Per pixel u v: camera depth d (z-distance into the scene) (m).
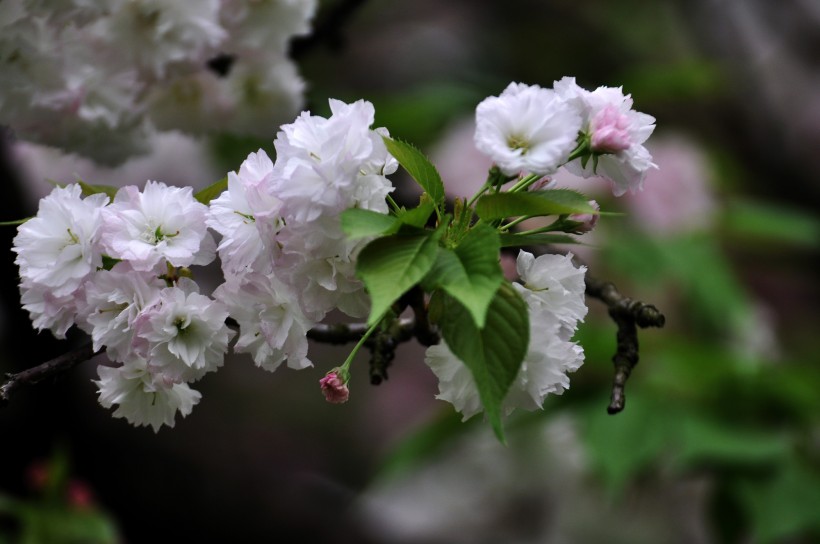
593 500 2.27
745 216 2.59
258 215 1.38
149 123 1.70
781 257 3.09
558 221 1.43
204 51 1.64
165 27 1.61
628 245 2.32
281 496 3.54
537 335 1.39
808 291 3.47
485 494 2.52
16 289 2.25
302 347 1.41
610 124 1.40
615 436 1.88
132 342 1.40
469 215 1.39
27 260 1.41
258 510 3.46
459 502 2.57
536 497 2.44
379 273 1.34
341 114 1.38
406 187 1.76
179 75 1.63
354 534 3.47
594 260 2.31
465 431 2.01
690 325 2.37
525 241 1.39
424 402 3.99
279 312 1.41
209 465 3.50
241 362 4.00
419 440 2.02
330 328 1.53
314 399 3.97
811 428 1.95
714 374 1.96
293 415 3.89
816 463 1.93
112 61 1.62
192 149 2.51
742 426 1.93
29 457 2.78
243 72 1.70
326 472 3.74
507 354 1.35
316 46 1.95
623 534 2.22
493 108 1.38
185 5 1.61
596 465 1.91
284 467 3.68
